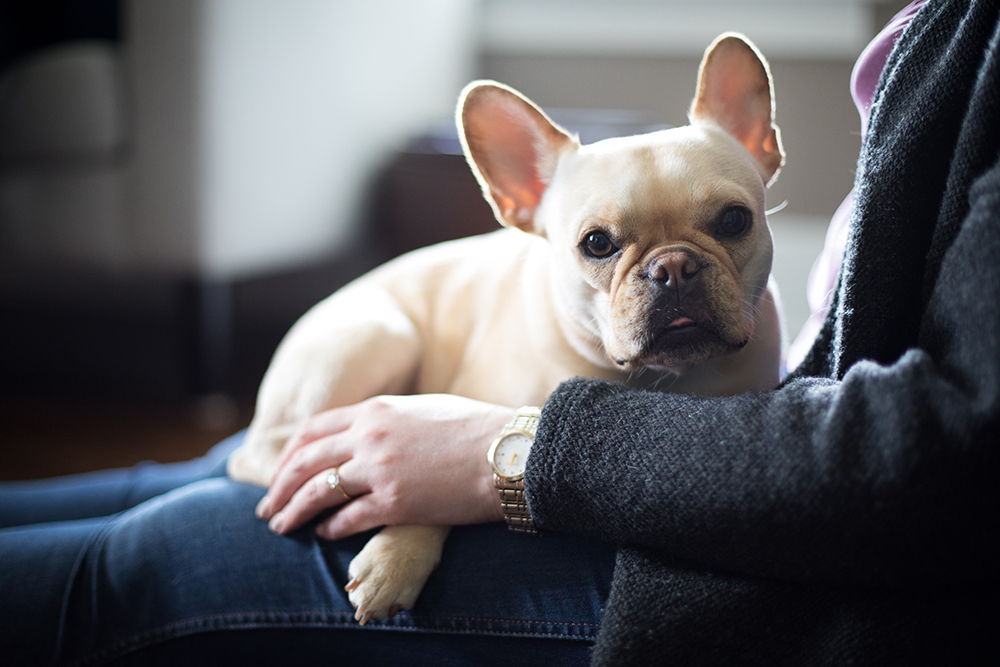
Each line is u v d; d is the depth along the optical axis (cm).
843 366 61
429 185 239
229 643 69
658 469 56
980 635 50
